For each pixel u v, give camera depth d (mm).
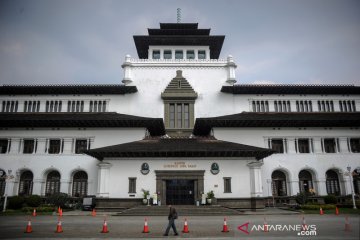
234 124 45125
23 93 49375
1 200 41562
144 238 18062
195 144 41250
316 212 34031
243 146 40156
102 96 49438
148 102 49312
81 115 46844
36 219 28891
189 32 57281
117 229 21812
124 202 37625
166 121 48375
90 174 43750
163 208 34250
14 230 21422
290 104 49656
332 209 36844
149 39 54500
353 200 38031
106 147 40000
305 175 46000
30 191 44312
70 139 45062
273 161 44938
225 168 38656
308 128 46531
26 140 45844
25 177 44719
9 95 49250
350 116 46781
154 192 37938
